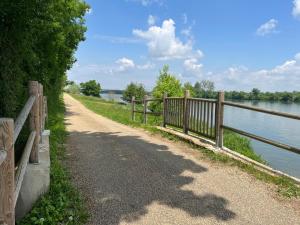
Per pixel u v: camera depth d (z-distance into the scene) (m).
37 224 3.80
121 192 5.05
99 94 98.62
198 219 4.25
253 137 6.76
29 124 4.70
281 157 10.37
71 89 90.75
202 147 7.95
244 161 6.76
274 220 4.30
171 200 4.81
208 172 6.18
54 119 14.12
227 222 4.20
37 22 6.85
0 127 2.60
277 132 16.78
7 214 2.69
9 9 5.51
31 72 8.45
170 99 11.08
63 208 4.20
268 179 5.76
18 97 6.19
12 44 5.84
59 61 17.23
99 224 4.00
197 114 9.04
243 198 4.98
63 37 13.91
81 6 18.25
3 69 5.54
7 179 2.66
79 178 5.62
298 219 4.36
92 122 15.39
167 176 5.88
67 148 8.02
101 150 7.82
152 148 8.14
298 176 7.75
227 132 12.01
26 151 3.90
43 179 4.44
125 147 8.20
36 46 10.23
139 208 4.50
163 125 11.65
